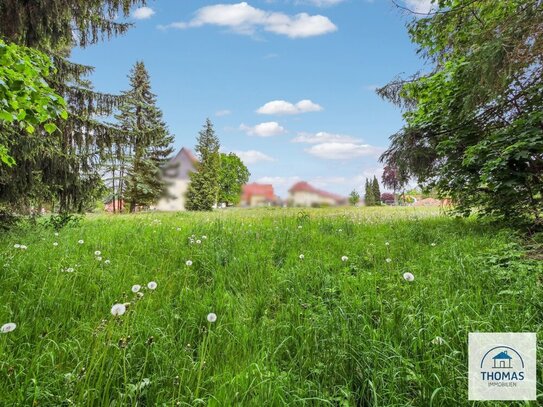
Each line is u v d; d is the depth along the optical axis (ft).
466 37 19.98
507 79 15.83
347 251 17.51
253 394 6.37
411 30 21.03
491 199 22.24
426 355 7.10
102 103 28.68
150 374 7.30
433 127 24.56
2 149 16.99
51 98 13.55
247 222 31.42
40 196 25.00
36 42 20.21
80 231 25.66
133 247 19.04
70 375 6.48
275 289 12.55
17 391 6.07
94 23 24.54
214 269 14.96
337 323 8.91
